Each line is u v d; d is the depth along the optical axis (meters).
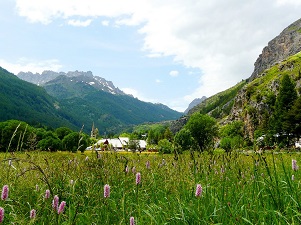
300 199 4.99
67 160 8.38
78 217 5.08
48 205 4.88
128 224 4.60
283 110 92.06
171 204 5.68
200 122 111.19
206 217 4.47
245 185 6.45
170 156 9.63
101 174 7.14
